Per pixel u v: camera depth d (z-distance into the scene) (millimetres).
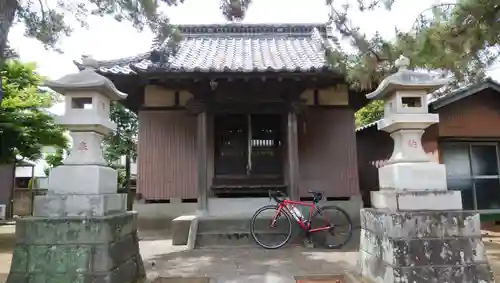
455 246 3256
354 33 6086
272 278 4594
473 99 9000
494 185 9070
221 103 8281
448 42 5426
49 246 3264
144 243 7391
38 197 3416
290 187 8102
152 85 8555
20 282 3219
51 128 9328
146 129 9062
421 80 3645
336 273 4742
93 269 3209
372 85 7117
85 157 3543
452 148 9180
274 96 8383
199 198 8070
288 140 8305
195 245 6848
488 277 3225
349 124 9156
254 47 10594
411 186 3484
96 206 3365
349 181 8977
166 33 7078
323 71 7461
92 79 3574
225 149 8891
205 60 8883
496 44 5562
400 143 3711
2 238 9367
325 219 7227
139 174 8922
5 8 4469
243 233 7148
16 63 9086
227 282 4418
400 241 3234
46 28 6281
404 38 5723
